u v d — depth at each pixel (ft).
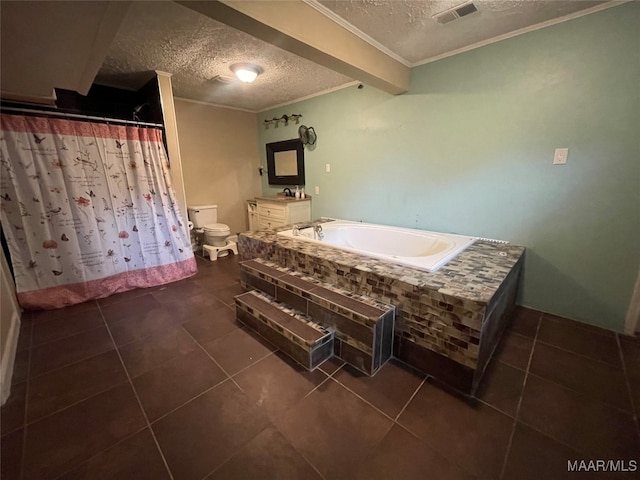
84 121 7.95
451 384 4.94
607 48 5.73
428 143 8.73
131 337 6.52
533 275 7.41
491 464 3.60
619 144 5.88
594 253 6.49
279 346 6.05
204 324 7.07
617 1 5.47
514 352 5.76
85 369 5.44
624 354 5.65
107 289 8.73
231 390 4.91
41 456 3.76
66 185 7.79
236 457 3.74
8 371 5.15
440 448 3.83
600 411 4.36
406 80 8.60
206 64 8.46
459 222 8.53
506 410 4.42
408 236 8.99
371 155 10.36
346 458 3.71
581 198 6.47
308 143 12.49
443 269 5.91
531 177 7.06
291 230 9.74
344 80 10.09
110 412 4.46
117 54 7.58
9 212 7.18
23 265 7.48
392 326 5.52
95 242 8.39
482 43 7.16
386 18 6.03
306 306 6.27
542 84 6.55
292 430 4.12
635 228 5.94
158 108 9.38
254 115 15.01
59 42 5.07
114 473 3.55
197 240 13.76
